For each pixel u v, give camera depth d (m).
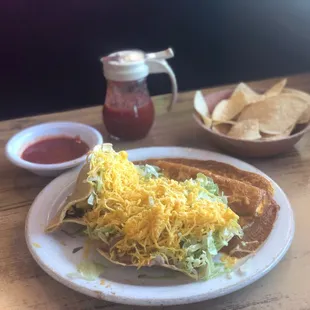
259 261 0.34
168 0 0.93
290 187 0.44
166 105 0.59
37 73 0.96
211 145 0.51
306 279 0.34
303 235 0.38
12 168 0.48
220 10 0.95
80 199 0.36
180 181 0.41
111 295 0.31
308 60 1.00
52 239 0.36
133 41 0.97
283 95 0.51
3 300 0.33
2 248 0.38
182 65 1.00
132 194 0.36
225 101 0.52
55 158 0.47
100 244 0.36
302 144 0.51
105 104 0.51
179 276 0.33
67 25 0.92
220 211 0.34
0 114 0.97
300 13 0.94
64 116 0.58
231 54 1.01
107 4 0.91
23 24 0.90
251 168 0.44
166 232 0.33
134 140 0.52
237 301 0.33
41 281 0.35
